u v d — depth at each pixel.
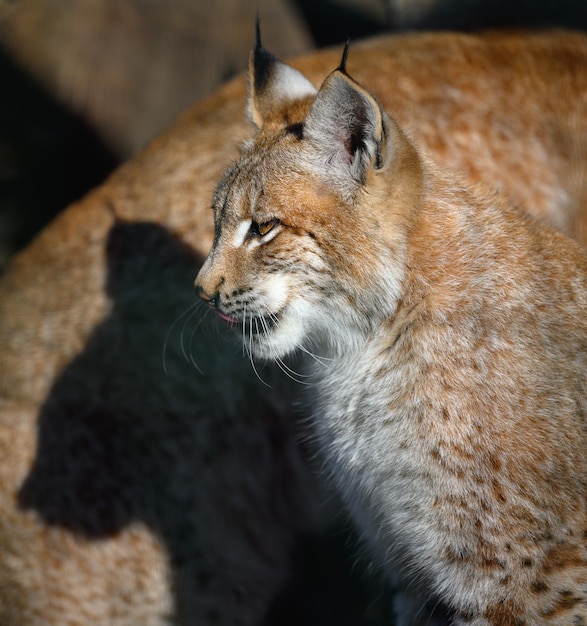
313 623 11.62
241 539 10.56
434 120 10.66
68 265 10.88
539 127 11.01
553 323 7.55
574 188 11.24
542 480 7.21
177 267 10.28
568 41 11.71
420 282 7.63
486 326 7.47
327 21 18.42
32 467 10.29
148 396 10.22
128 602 10.26
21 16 16.45
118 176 11.30
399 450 7.66
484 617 7.46
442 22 14.39
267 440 10.28
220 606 10.57
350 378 8.03
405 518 7.76
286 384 9.99
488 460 7.30
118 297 10.45
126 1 17.39
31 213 16.38
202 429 10.18
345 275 7.62
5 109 16.22
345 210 7.52
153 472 10.20
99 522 10.19
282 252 7.64
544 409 7.29
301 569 11.44
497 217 7.98
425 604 8.38
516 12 13.99
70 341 10.48
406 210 7.61
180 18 17.67
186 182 10.62
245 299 7.75
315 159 7.55
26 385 10.48
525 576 7.29
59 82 16.55
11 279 11.23
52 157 16.52
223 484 10.32
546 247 7.98
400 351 7.68
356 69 10.95
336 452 8.34
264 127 8.29
